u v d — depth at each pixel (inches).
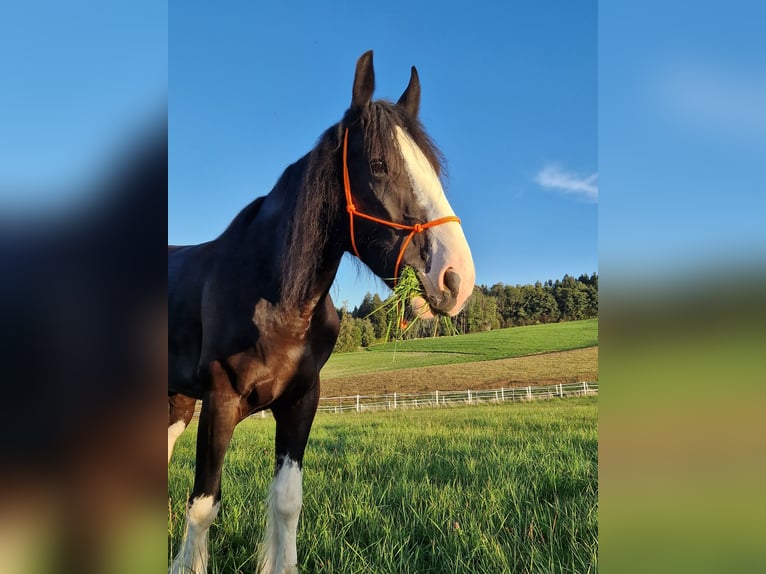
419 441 220.8
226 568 88.2
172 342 90.9
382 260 71.8
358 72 73.8
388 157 70.4
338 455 186.4
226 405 78.0
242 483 136.1
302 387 83.0
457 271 66.6
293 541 82.0
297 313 78.0
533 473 142.6
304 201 74.8
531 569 82.3
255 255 81.3
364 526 101.3
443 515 106.4
